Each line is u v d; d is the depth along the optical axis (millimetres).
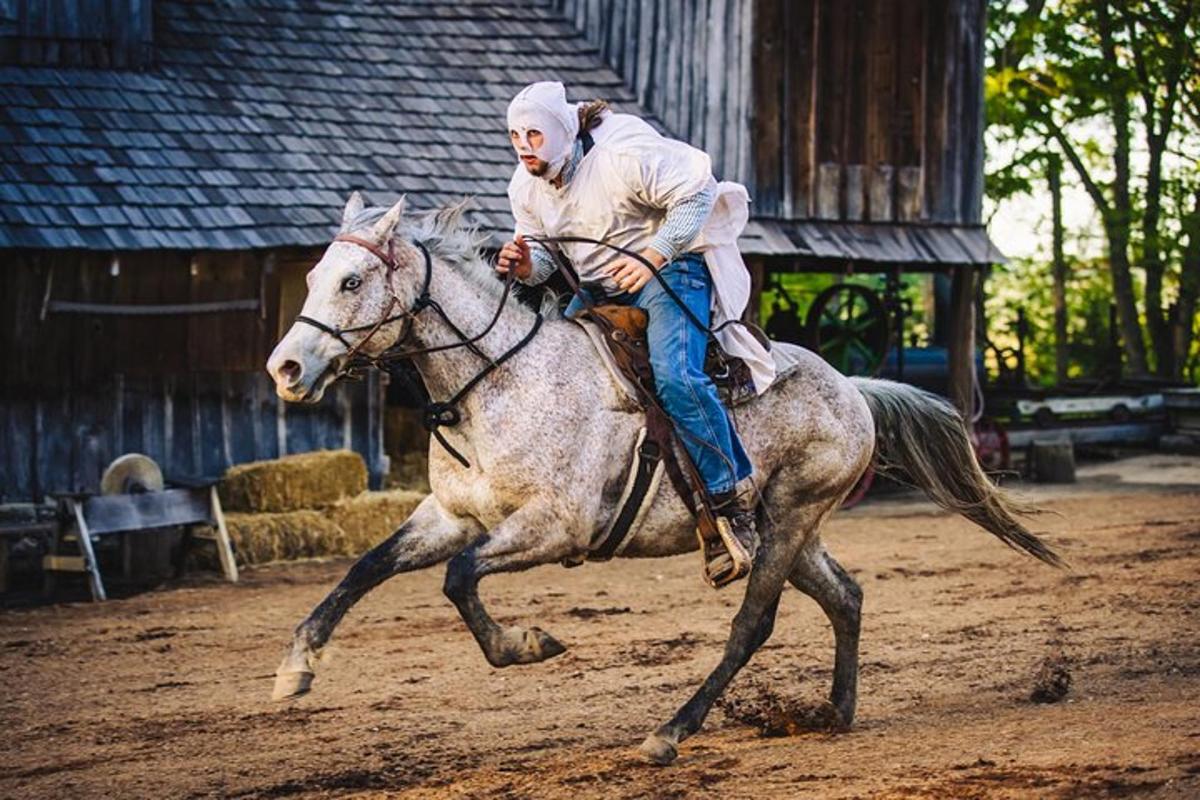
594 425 8070
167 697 10633
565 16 23359
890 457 9602
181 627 13328
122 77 19031
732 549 8211
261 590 15273
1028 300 41094
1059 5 34344
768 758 8273
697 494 8258
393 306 7742
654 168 8172
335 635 12781
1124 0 33344
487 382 7941
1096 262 38969
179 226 17094
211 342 17938
